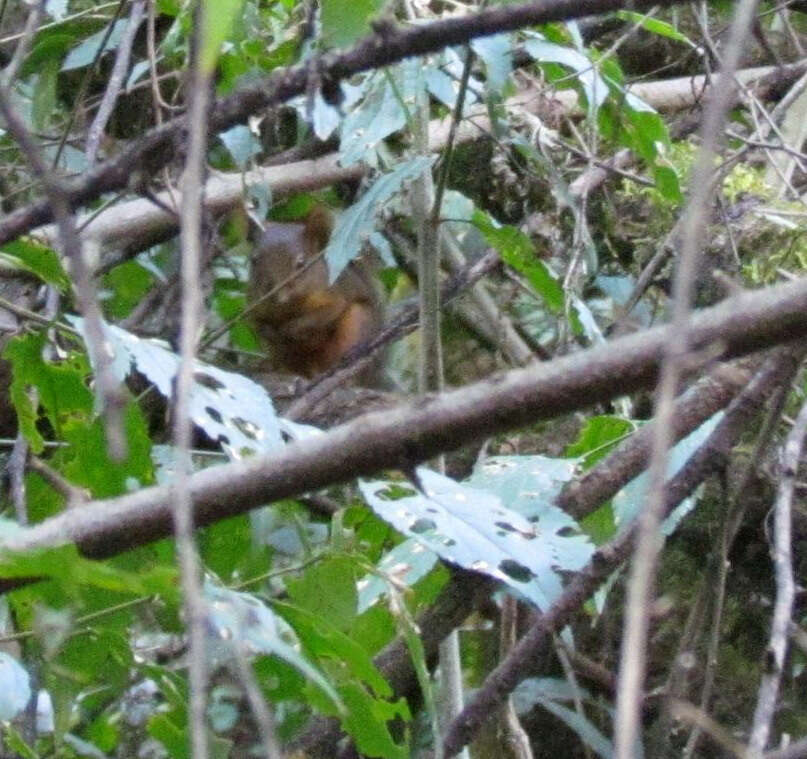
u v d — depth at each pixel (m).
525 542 3.72
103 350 1.69
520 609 5.52
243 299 7.55
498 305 6.65
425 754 4.57
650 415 5.95
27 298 5.04
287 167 5.86
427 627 4.25
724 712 5.59
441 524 3.67
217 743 3.63
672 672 4.29
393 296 8.32
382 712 3.40
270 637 2.56
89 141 4.20
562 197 4.90
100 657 3.64
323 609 3.84
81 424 3.85
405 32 2.45
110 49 5.61
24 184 5.59
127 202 5.57
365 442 2.12
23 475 4.24
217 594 2.81
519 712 5.21
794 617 5.61
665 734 4.20
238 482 2.19
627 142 5.17
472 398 2.09
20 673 3.34
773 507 4.94
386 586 3.94
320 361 7.52
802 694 5.65
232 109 2.68
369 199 4.48
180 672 4.24
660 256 5.21
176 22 4.57
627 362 2.01
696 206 1.61
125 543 2.28
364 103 4.50
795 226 5.39
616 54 6.62
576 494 4.19
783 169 5.93
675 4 2.39
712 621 4.32
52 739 4.12
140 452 3.76
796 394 5.17
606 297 6.58
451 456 6.00
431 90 4.45
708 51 5.38
